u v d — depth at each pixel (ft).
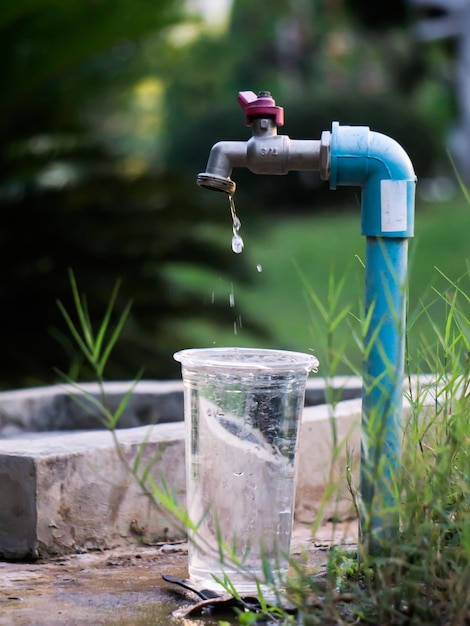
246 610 8.05
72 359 25.72
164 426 11.75
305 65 85.10
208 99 83.56
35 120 29.27
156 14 27.14
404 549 7.57
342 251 55.16
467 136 71.72
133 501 10.80
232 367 8.56
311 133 63.67
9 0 25.45
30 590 9.13
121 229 25.88
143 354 26.07
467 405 9.09
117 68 30.50
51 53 27.07
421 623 7.34
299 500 11.76
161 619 8.26
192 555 8.87
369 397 8.73
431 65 80.43
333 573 8.59
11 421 14.82
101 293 25.39
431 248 53.26
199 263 26.66
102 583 9.37
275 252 55.31
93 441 10.76
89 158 28.04
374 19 70.79
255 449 8.63
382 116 65.26
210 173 9.18
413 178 8.98
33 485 10.02
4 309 25.76
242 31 83.76
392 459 8.55
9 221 26.03
